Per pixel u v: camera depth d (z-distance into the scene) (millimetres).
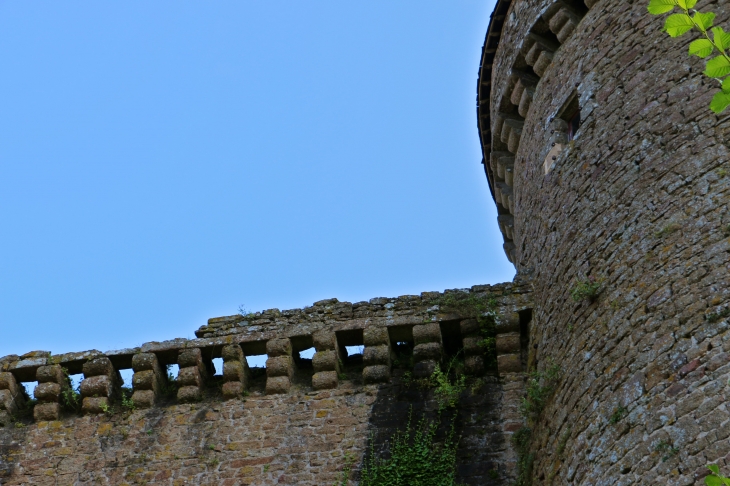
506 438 14023
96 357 16406
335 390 15359
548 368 12922
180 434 15320
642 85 13344
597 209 12977
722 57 6957
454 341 15695
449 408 14648
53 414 16078
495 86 17781
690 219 11367
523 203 16062
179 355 16109
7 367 16609
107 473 15070
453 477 13758
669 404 10148
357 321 15875
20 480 15281
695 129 12117
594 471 10750
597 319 11961
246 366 16094
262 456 14711
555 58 15898
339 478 14172
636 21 14211
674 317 10711
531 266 15383
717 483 6648
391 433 14547
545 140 15281
